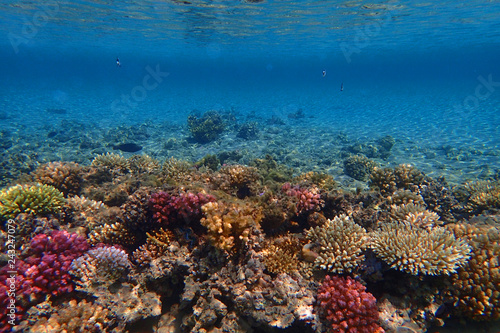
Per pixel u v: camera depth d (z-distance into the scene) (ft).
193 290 2.28
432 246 2.52
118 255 2.47
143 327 2.30
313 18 12.79
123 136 11.31
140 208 2.77
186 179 4.14
